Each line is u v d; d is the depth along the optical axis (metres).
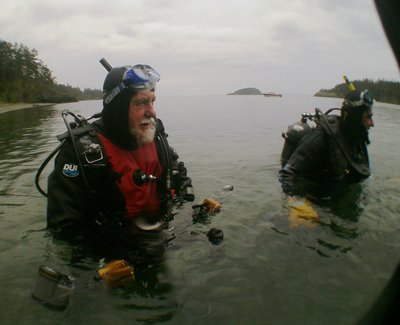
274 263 0.97
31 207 1.47
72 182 1.10
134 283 0.89
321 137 1.66
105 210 1.16
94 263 0.99
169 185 1.26
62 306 0.79
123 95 1.12
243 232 1.17
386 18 0.42
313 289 0.85
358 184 1.64
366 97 1.59
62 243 1.07
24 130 4.68
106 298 0.83
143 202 1.18
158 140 1.28
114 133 1.15
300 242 1.09
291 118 6.48
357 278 0.89
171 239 1.12
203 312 0.77
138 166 1.19
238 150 2.82
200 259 1.00
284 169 1.69
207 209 1.33
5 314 0.77
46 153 2.77
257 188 1.66
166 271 0.94
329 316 0.75
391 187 1.61
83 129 1.15
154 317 0.76
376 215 1.29
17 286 0.87
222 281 0.89
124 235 1.12
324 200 1.44
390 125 4.57
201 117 6.75
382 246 1.05
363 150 1.78
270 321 0.74
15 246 1.09
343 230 1.17
